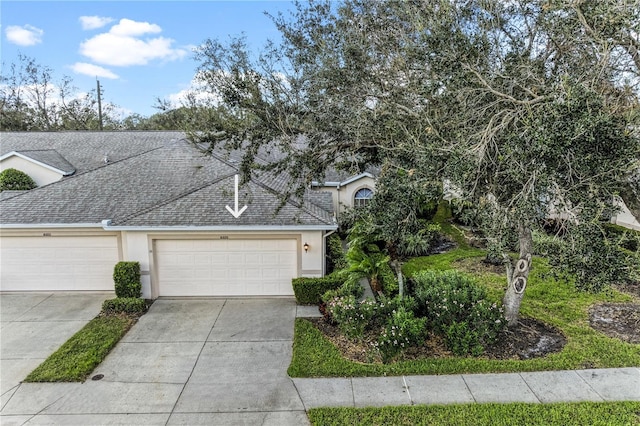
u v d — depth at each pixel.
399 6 9.31
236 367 7.80
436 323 8.34
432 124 7.41
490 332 8.05
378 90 9.26
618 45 6.41
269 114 8.96
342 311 8.70
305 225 10.82
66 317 10.12
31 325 9.67
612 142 5.43
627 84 6.63
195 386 7.17
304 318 10.02
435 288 9.33
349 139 9.30
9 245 11.48
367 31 9.64
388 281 11.20
